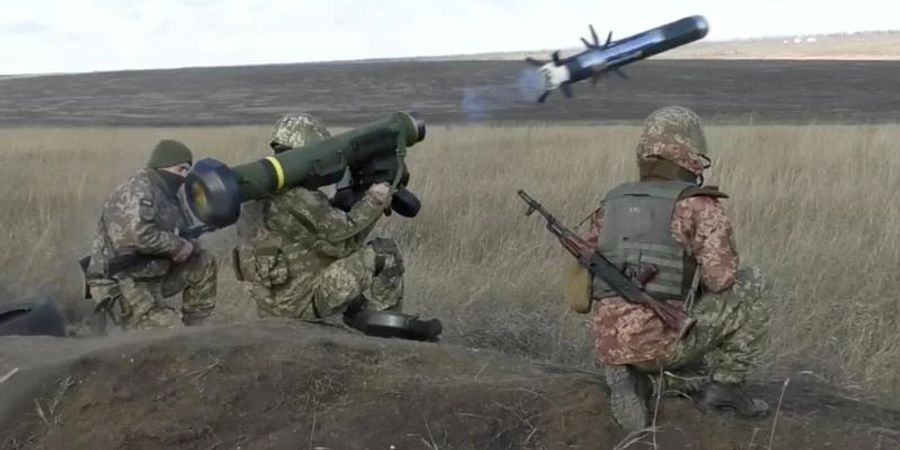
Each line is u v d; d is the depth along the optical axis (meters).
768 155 11.69
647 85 44.09
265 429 3.96
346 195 5.43
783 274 7.00
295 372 4.17
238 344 4.40
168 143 5.87
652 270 3.65
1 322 6.20
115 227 5.73
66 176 12.21
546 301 6.79
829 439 3.75
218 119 31.59
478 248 8.36
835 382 5.32
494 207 9.46
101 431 4.01
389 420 3.92
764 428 3.79
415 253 8.08
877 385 5.32
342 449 3.81
